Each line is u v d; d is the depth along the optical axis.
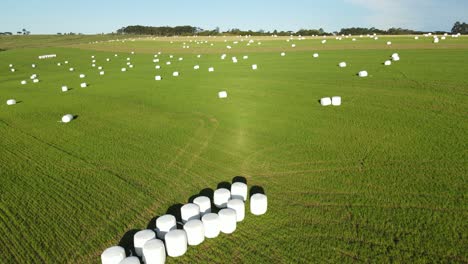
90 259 9.33
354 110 21.47
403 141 15.80
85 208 11.85
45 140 19.50
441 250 8.63
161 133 19.58
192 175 13.96
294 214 10.69
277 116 21.41
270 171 13.86
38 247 9.91
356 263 8.44
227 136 18.38
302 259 8.70
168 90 31.92
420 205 10.59
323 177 12.97
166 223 9.97
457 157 13.62
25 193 13.16
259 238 9.67
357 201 11.11
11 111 27.19
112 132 20.27
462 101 21.14
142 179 13.86
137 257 9.01
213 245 9.58
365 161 14.04
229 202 10.62
